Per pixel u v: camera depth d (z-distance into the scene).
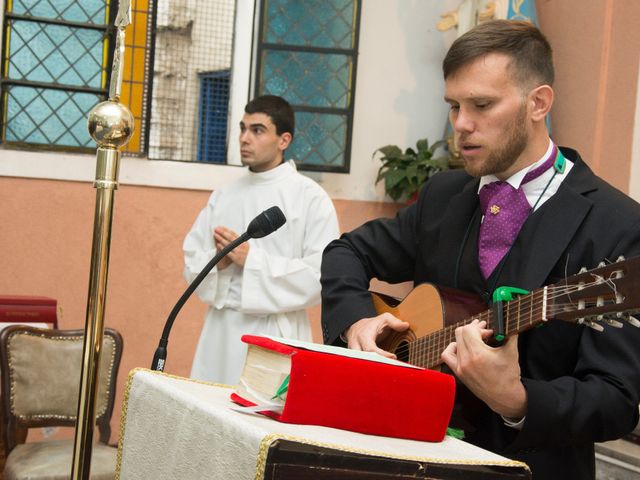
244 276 3.87
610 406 1.65
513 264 1.92
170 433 1.40
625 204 1.86
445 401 1.38
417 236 2.28
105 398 3.78
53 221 4.95
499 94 1.82
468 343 1.56
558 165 1.92
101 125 1.58
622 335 1.71
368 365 1.34
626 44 4.49
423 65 5.47
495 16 5.04
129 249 5.05
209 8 5.14
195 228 4.23
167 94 5.11
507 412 1.63
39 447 3.56
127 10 1.64
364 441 1.26
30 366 3.64
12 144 4.93
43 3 4.98
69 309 4.96
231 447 1.20
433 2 5.48
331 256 2.42
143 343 5.05
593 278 1.45
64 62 5.01
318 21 5.17
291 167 4.14
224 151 5.21
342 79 5.19
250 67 5.21
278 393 1.32
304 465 1.12
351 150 5.35
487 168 1.87
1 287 4.89
